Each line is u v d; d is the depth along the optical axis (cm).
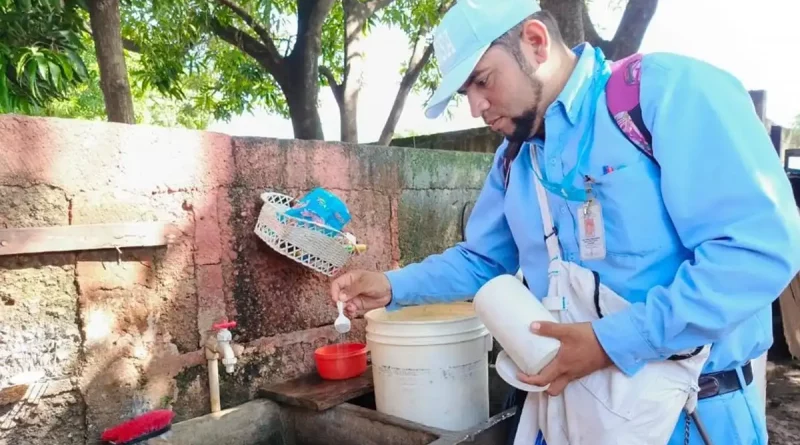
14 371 181
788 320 379
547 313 131
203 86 803
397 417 210
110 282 201
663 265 118
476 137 558
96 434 198
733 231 106
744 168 106
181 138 216
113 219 200
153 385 212
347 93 623
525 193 139
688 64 115
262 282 244
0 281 178
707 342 111
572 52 131
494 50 119
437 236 325
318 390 235
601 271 125
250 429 225
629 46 376
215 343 220
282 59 595
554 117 124
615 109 119
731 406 126
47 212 186
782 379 365
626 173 117
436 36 128
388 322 214
